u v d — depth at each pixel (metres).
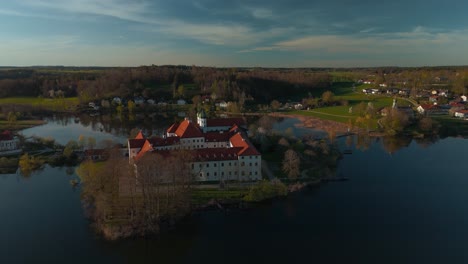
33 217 136.62
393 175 183.25
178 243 119.50
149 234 123.88
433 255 112.69
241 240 121.38
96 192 140.62
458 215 138.12
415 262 109.31
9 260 109.50
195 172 164.88
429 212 140.88
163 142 194.50
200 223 132.38
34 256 111.69
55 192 161.25
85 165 167.88
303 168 186.12
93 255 112.69
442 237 122.94
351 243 119.50
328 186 167.88
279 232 126.25
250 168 168.00
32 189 165.00
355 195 157.00
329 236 123.62
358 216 137.75
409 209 143.62
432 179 176.88
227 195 151.88
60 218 135.75
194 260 110.62
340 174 184.00
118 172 145.62
